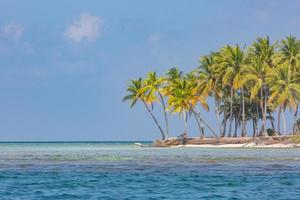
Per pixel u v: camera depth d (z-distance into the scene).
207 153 94.88
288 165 63.91
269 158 77.19
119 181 47.66
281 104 123.06
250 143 124.06
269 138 121.44
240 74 126.81
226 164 65.88
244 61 128.00
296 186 43.44
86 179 49.38
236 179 48.72
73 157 85.81
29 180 48.72
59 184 45.72
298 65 121.19
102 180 48.47
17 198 37.47
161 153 97.75
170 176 51.56
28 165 66.31
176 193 39.75
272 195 38.19
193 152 100.38
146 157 82.81
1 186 44.41
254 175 52.06
